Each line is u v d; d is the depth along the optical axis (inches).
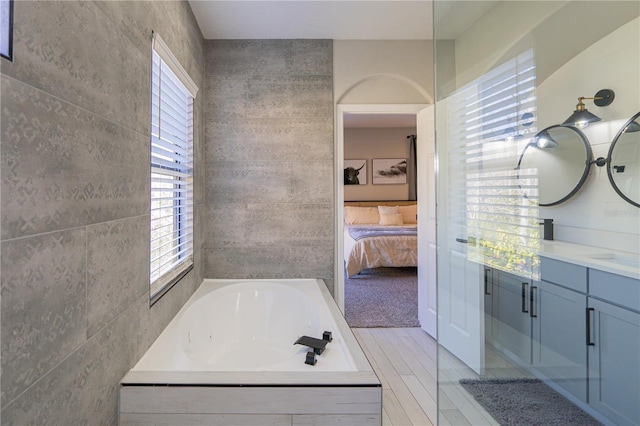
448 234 92.0
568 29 70.7
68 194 34.1
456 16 88.6
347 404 46.9
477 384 76.9
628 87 62.3
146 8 54.9
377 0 85.1
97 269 40.1
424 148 109.0
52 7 31.2
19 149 27.1
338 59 105.3
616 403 55.9
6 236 25.8
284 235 104.5
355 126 253.6
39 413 29.8
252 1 83.7
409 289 160.2
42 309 30.2
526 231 77.0
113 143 43.9
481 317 82.1
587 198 69.8
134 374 48.7
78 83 35.7
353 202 252.7
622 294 55.0
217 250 103.1
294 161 104.2
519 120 78.7
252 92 103.0
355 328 114.6
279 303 94.3
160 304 63.2
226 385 46.8
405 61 106.6
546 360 68.7
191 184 87.1
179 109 80.1
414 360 92.1
